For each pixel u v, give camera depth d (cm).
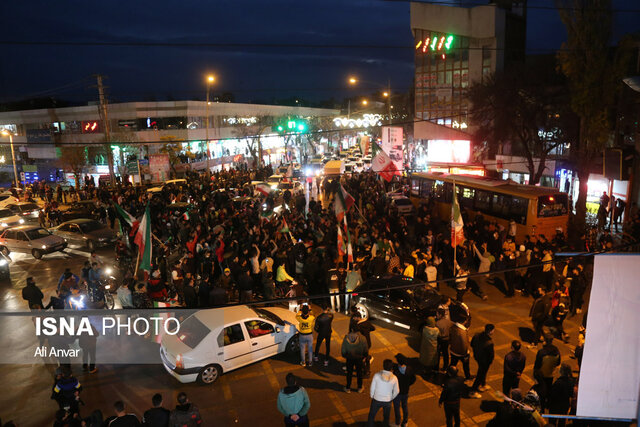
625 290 439
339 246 1441
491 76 3173
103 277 1404
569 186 2794
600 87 2012
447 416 826
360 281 1374
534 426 723
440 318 1055
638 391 445
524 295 1516
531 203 1881
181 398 752
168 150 4553
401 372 850
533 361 1100
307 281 1502
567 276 1377
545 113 2828
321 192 3675
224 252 1691
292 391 778
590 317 447
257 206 2511
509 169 3294
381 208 2519
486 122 3400
